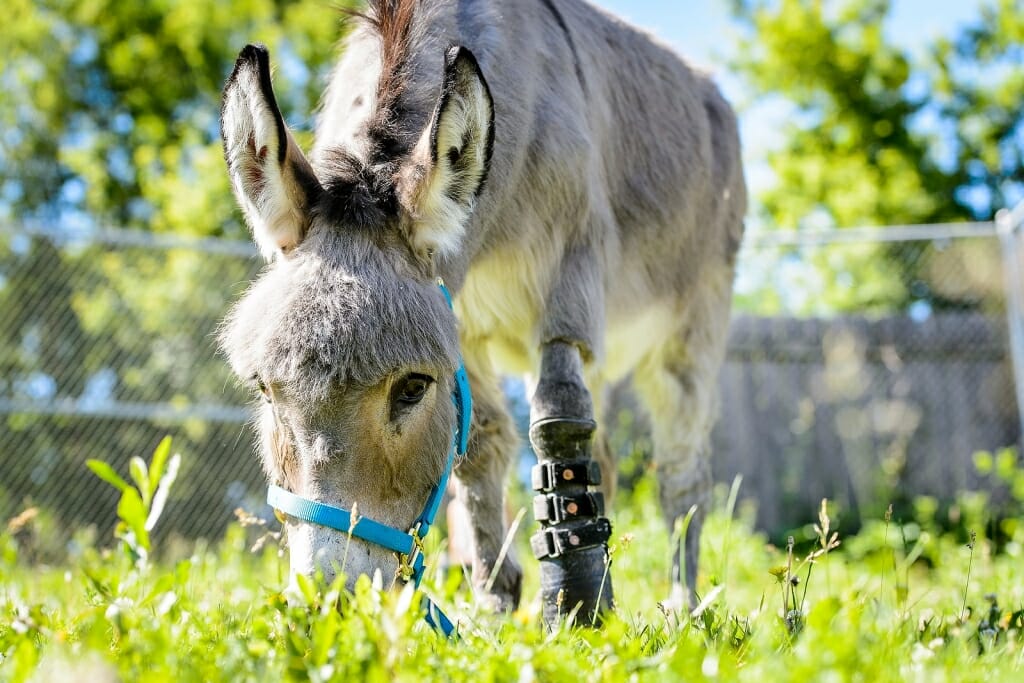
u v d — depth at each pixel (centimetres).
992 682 193
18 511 706
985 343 872
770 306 1030
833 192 1409
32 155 1608
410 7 292
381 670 175
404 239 242
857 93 1473
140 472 244
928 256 872
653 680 184
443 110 236
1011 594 337
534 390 311
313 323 216
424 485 241
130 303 772
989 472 859
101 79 1606
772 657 191
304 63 1427
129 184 1547
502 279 321
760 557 597
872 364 888
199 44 1483
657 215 404
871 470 881
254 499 742
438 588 248
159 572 455
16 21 1537
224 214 1212
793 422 890
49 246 752
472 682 189
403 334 223
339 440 217
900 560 627
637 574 431
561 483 286
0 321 743
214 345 780
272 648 200
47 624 230
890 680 178
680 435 450
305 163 249
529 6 342
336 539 218
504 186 301
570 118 330
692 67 479
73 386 752
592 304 327
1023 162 1462
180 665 191
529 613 223
